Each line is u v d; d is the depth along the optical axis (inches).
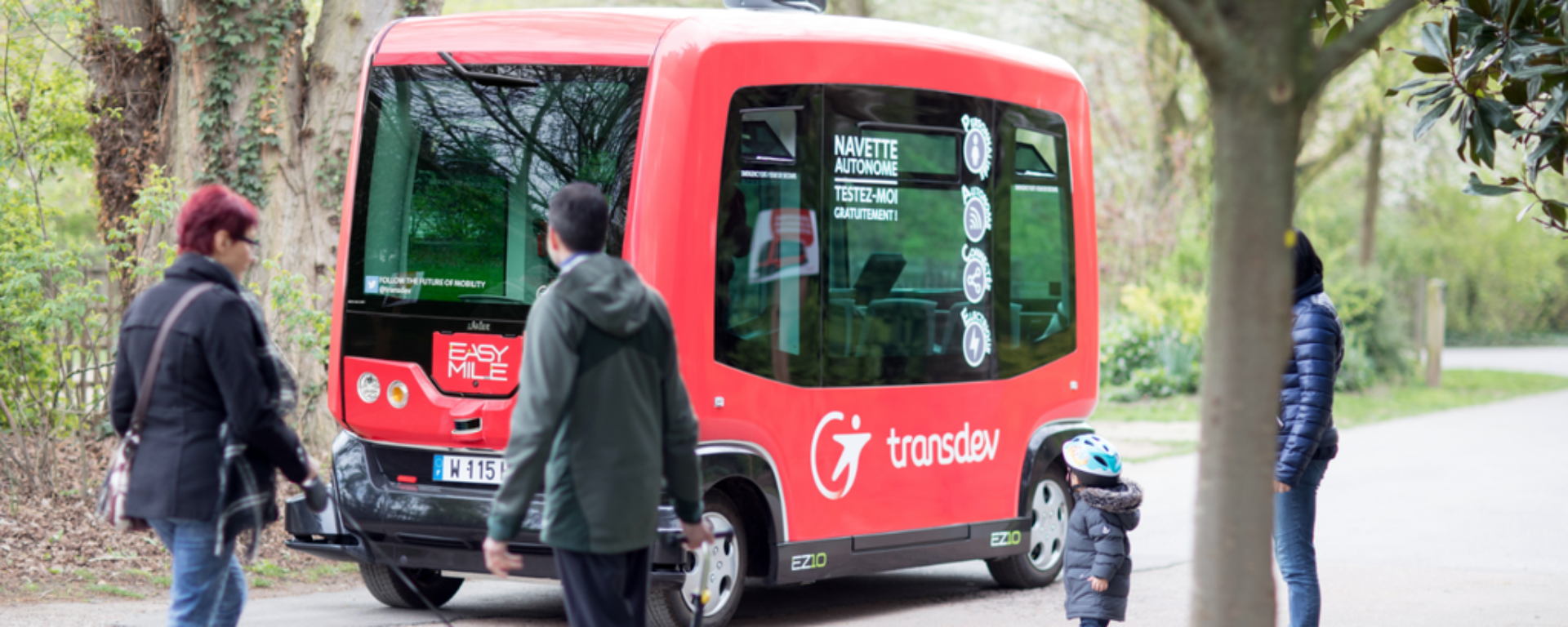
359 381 264.1
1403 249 1614.2
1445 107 230.2
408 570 287.0
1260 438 129.3
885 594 323.0
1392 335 1003.9
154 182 364.8
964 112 302.5
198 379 156.6
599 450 153.1
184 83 411.8
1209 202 1012.5
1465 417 799.1
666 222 246.4
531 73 258.2
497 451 254.7
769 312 263.4
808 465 269.4
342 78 414.3
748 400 258.5
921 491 292.4
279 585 311.9
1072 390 331.9
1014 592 324.5
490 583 331.3
